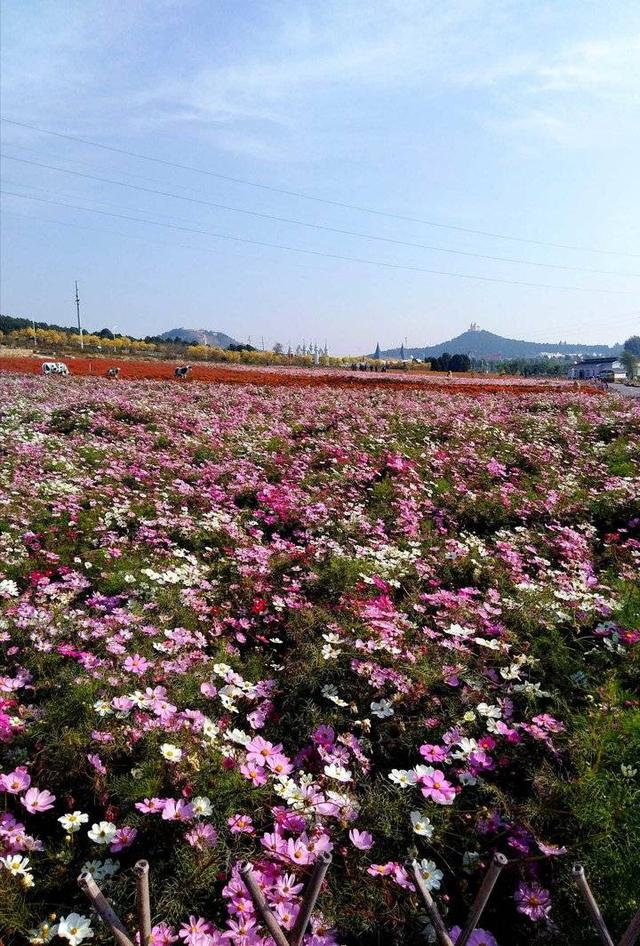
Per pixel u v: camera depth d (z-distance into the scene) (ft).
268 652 13.34
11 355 160.35
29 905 6.95
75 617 13.38
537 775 8.85
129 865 7.71
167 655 12.00
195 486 26.84
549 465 31.01
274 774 8.71
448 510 23.80
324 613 14.01
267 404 53.67
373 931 7.11
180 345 291.79
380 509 23.67
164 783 8.49
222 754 9.14
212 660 12.21
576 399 61.16
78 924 6.48
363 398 62.34
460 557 17.98
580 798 8.41
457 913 7.53
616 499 23.81
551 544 19.71
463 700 10.65
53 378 88.38
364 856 7.88
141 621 13.41
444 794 8.40
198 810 7.86
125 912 6.86
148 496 24.40
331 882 7.50
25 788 8.36
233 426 41.27
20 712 9.91
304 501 23.62
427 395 70.13
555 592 14.62
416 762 9.76
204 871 7.30
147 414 46.29
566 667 11.94
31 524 20.83
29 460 29.78
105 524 20.75
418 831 7.87
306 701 11.05
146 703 9.69
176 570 16.25
